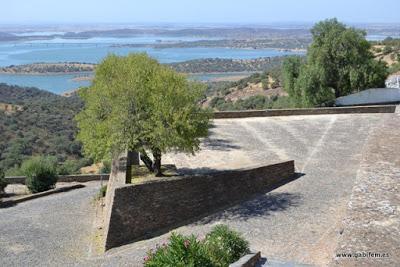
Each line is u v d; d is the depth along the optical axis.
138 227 16.25
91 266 13.91
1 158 53.12
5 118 68.50
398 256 7.09
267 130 28.58
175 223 16.92
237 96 76.31
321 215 15.70
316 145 24.88
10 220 21.06
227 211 17.27
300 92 40.59
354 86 39.22
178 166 21.67
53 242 17.33
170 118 18.36
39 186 28.67
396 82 42.03
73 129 66.88
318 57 39.53
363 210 8.66
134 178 19.30
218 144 25.55
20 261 15.43
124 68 20.81
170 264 10.05
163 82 18.81
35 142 59.81
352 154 22.95
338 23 40.81
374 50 69.44
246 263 10.97
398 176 10.23
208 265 10.35
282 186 19.34
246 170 18.67
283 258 12.48
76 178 31.72
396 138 13.42
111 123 18.75
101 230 18.20
